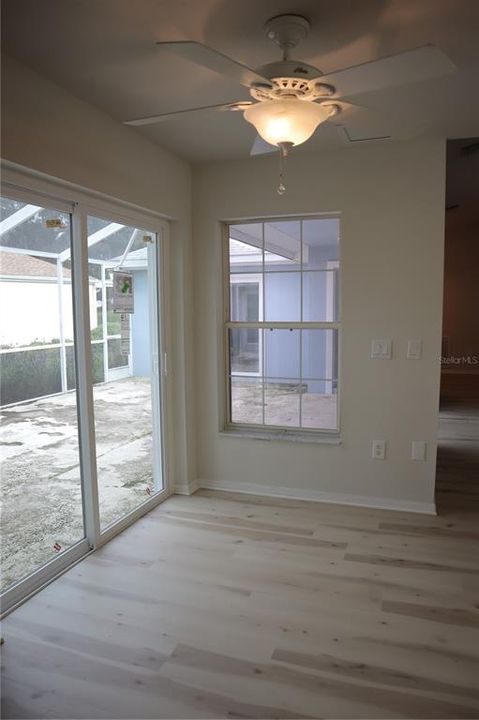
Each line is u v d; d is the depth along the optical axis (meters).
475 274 9.64
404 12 1.75
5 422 2.37
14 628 2.19
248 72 1.61
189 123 2.81
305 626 2.19
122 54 2.05
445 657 1.99
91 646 2.08
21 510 2.50
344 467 3.52
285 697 1.80
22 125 2.15
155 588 2.49
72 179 2.46
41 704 1.78
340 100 1.88
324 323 3.58
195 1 1.69
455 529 3.13
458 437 5.30
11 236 2.30
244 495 3.72
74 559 2.75
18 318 2.38
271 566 2.70
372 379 3.41
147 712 1.74
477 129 2.94
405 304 3.29
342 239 3.38
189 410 3.74
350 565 2.70
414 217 3.22
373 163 3.27
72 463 2.78
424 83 2.29
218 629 2.18
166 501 3.60
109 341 3.08
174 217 3.45
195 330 3.79
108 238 2.97
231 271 3.82
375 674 1.91
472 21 1.81
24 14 1.75
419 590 2.46
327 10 1.74
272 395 3.80
